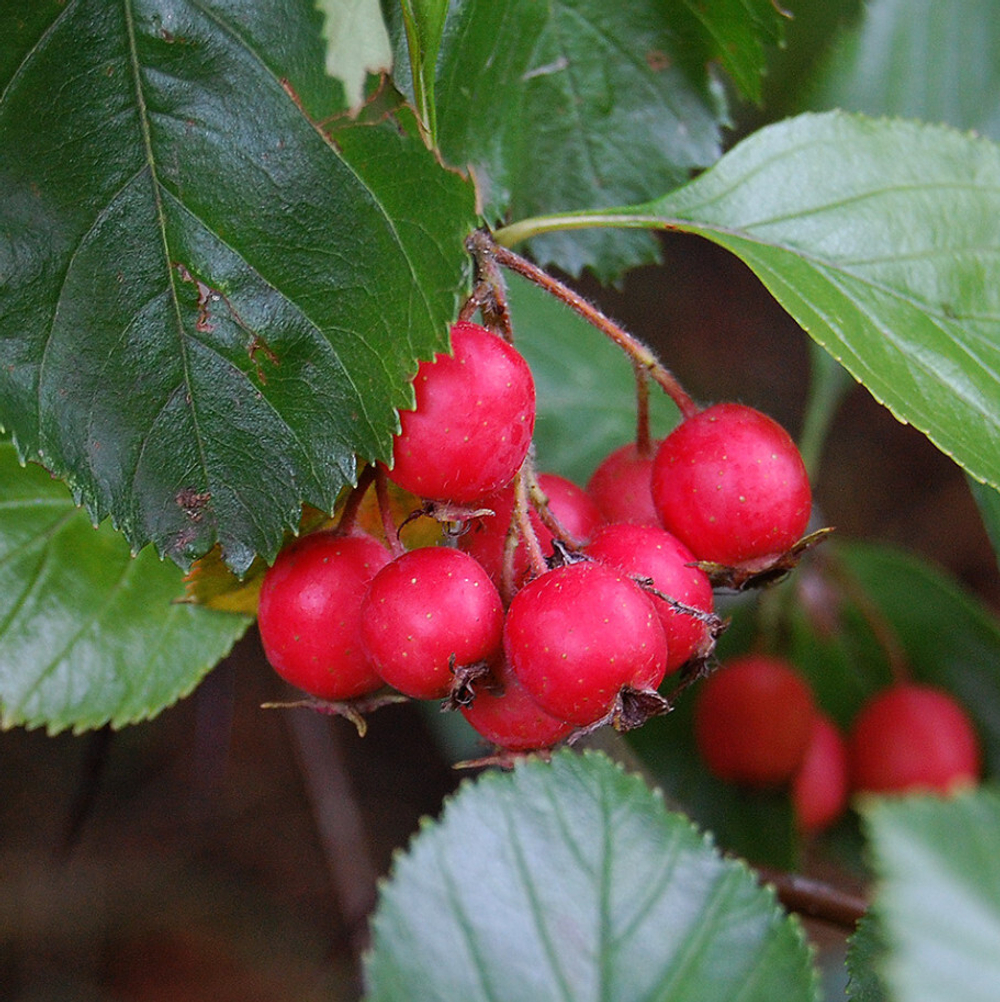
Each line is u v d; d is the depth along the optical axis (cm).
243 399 31
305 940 66
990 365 33
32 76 31
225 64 31
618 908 30
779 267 33
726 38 35
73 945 63
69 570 35
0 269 31
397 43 32
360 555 32
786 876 37
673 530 33
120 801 66
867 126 34
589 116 35
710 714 40
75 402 31
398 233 31
